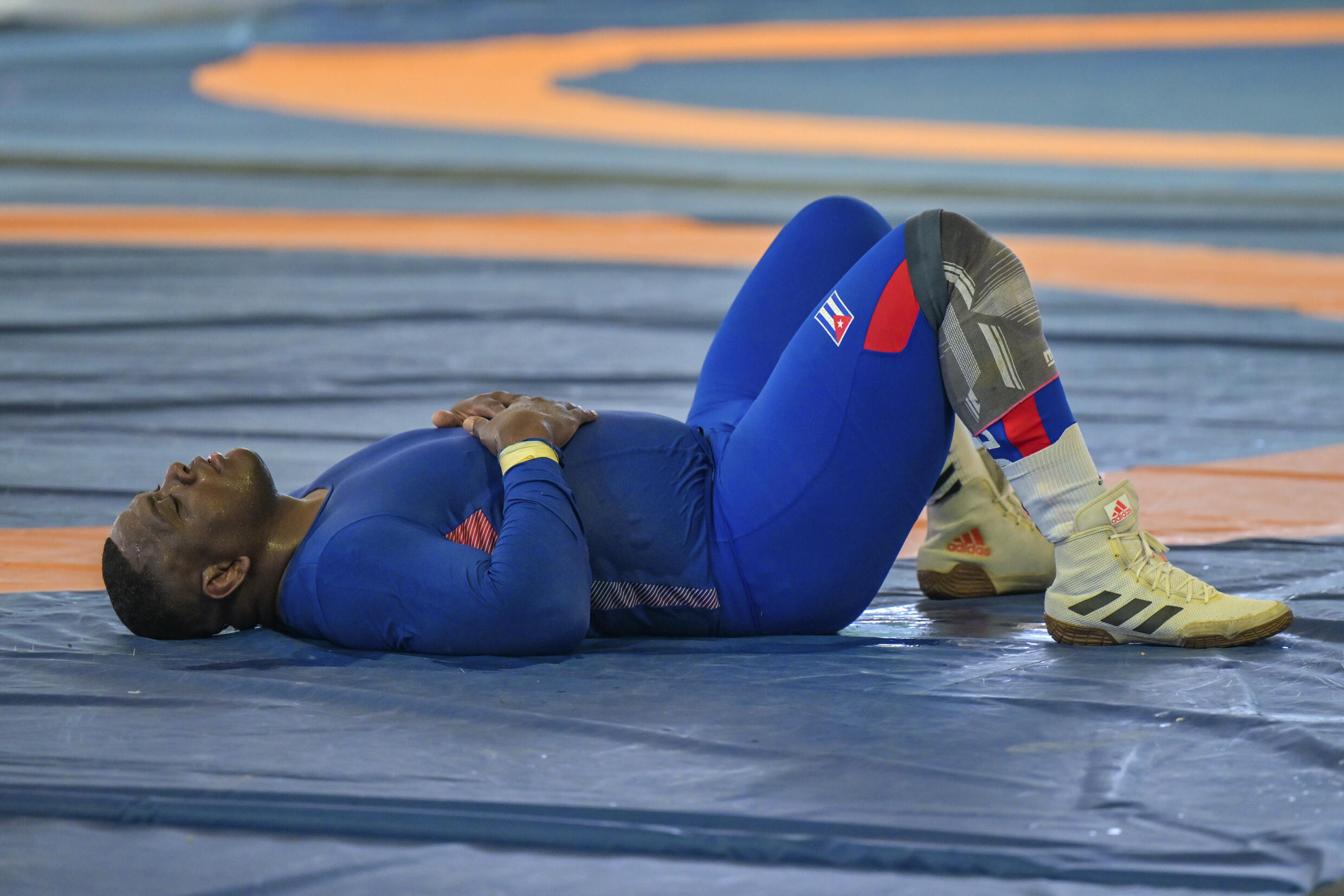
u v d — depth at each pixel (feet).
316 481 28.04
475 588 24.31
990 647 26.23
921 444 25.50
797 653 25.75
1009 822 17.61
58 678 24.62
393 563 24.95
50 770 19.76
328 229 139.95
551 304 92.07
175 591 26.48
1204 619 25.38
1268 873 16.17
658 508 26.40
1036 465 25.57
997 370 24.79
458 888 16.26
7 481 43.45
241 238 128.77
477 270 110.52
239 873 16.67
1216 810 17.85
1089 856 16.62
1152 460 48.08
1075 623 26.04
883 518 25.88
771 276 30.27
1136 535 26.02
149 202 162.71
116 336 75.77
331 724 21.90
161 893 16.19
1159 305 93.20
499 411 27.61
